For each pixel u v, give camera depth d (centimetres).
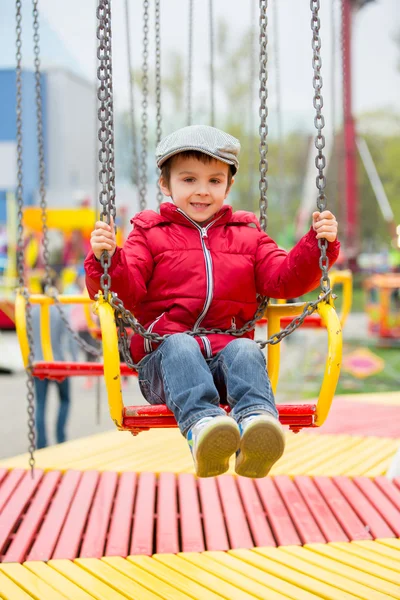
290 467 436
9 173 2402
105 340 223
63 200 2038
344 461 454
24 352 384
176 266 255
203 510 360
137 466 439
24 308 386
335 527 337
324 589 268
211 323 255
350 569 289
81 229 1490
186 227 262
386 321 1313
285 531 333
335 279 471
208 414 213
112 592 267
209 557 304
